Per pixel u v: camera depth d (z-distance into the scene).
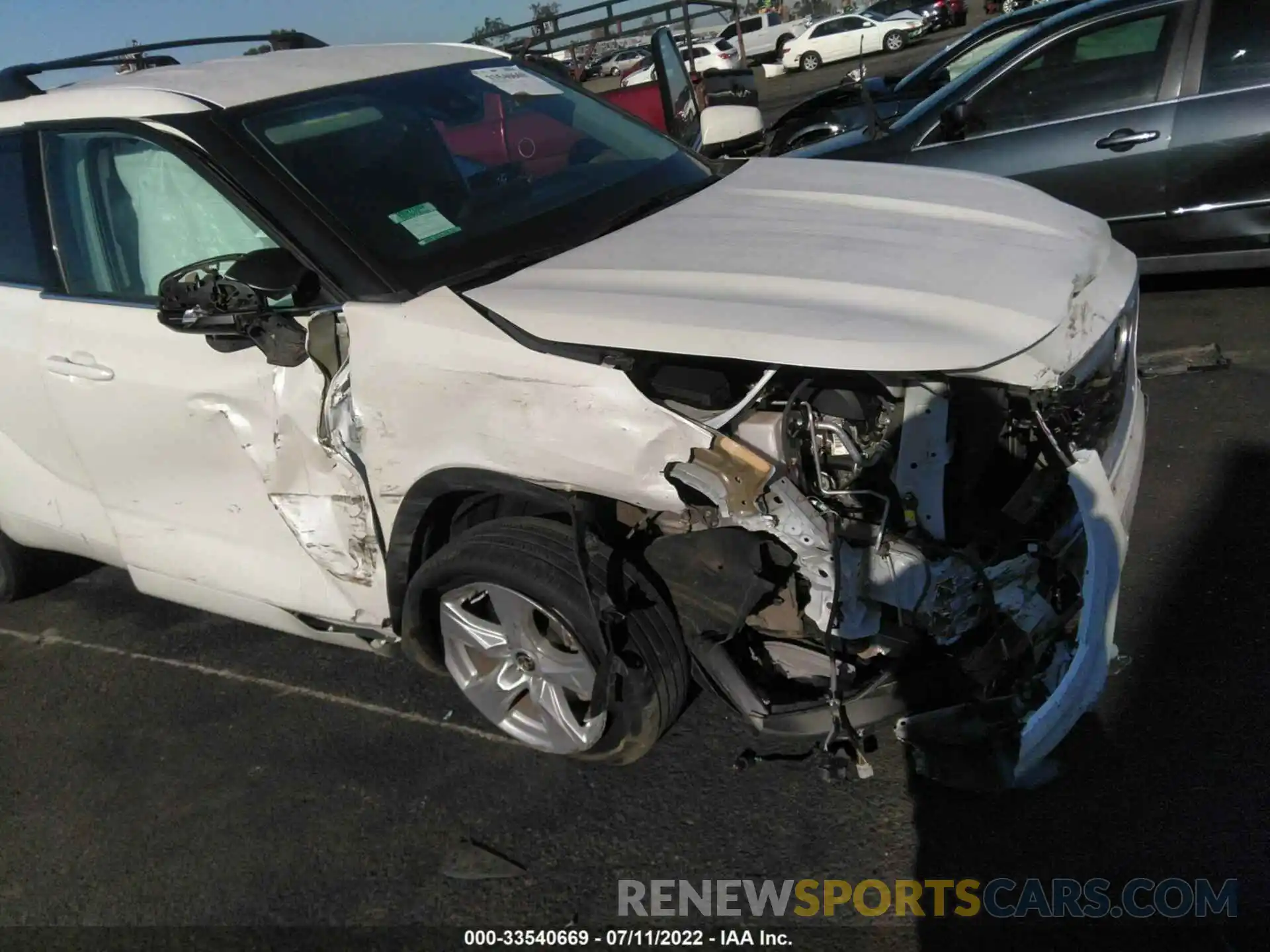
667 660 2.54
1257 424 4.09
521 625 2.67
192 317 2.62
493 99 3.48
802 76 24.00
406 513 2.69
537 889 2.55
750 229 2.82
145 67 4.00
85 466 3.34
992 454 2.33
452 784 2.93
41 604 4.26
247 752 3.20
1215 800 2.49
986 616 2.31
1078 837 2.46
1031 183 5.40
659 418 2.28
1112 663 2.58
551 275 2.64
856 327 2.20
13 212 3.34
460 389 2.46
